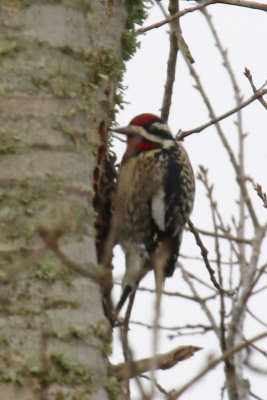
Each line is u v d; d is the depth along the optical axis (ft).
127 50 32.04
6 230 22.07
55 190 22.71
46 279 21.70
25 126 22.99
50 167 22.88
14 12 23.73
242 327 27.09
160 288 16.75
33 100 23.25
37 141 22.94
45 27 23.82
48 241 18.53
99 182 30.58
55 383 21.02
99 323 22.24
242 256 32.30
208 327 31.04
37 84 23.39
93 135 29.45
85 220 23.00
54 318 21.52
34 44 23.63
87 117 24.17
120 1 31.63
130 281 33.19
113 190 32.81
